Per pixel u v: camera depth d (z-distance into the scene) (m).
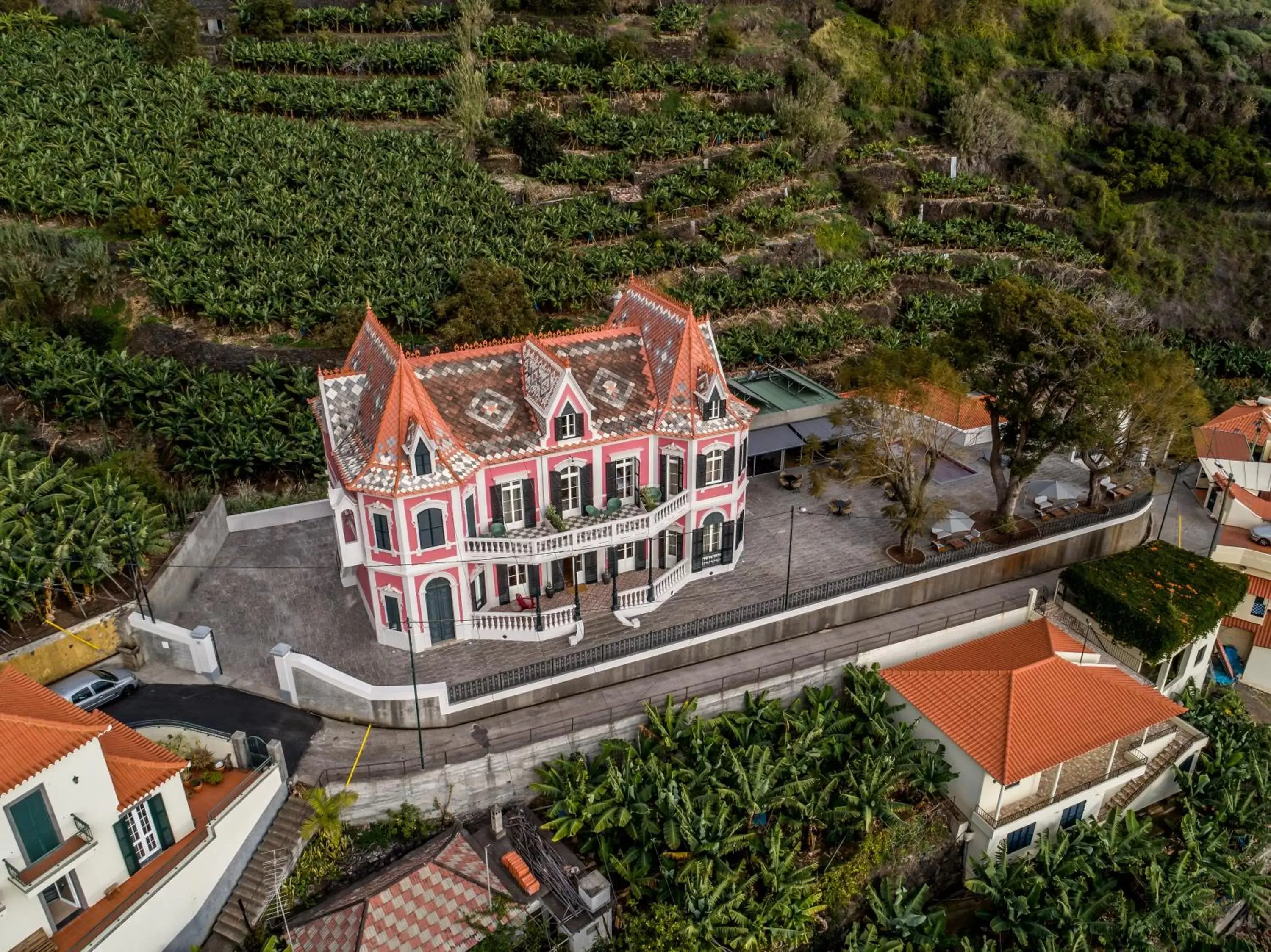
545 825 39.41
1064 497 60.81
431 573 44.06
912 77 119.38
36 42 92.81
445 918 35.44
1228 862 43.47
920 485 53.25
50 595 43.59
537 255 78.81
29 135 79.62
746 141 100.88
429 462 42.03
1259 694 58.34
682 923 36.09
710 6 116.25
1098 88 123.75
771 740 44.50
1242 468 67.88
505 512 46.00
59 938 31.12
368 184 81.31
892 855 41.41
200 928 35.12
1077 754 42.59
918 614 52.97
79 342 65.69
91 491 47.41
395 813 39.62
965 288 96.38
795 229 94.06
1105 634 52.62
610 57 103.19
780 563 53.91
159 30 94.06
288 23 102.00
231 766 38.59
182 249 72.25
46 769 29.81
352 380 46.69
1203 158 120.88
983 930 41.38
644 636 46.44
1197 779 47.53
